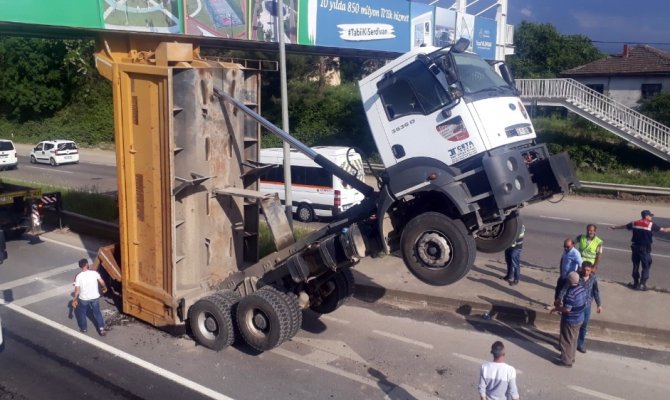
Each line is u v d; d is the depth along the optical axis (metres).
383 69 8.15
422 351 9.41
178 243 9.24
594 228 10.67
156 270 9.41
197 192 9.30
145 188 9.23
